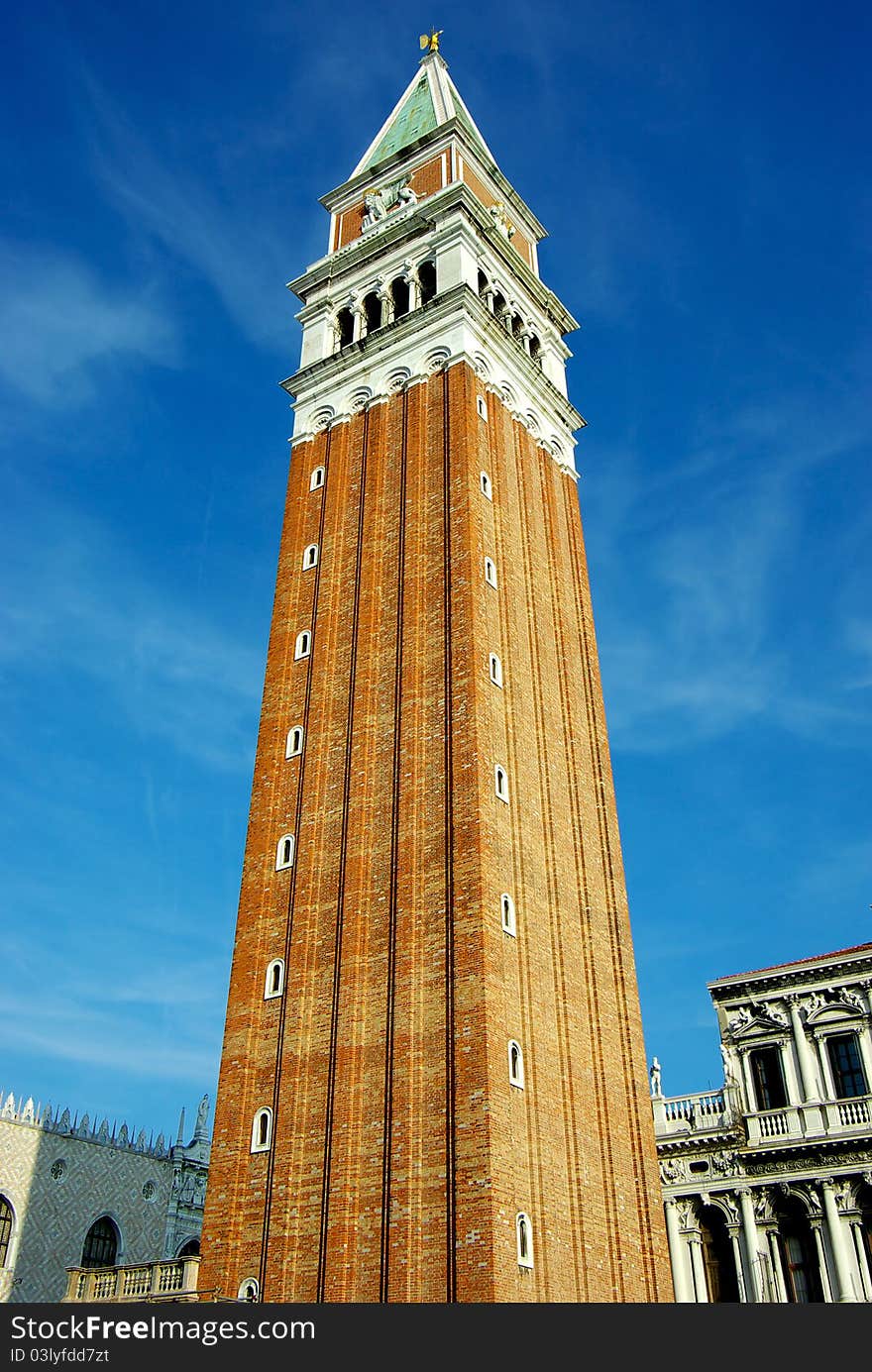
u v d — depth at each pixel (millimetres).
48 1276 67188
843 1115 56062
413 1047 40406
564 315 72000
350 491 58625
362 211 72688
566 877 49562
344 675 52156
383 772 47906
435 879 43469
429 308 60344
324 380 64125
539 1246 38094
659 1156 59438
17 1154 68188
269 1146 42344
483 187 71688
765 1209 56000
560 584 59406
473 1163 36844
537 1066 42000
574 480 65875
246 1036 45344
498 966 41125
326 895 46719
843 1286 52062
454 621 49125
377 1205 38500
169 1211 77125
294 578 57812
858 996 59438
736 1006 62719
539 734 51875
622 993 50281
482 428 56844
